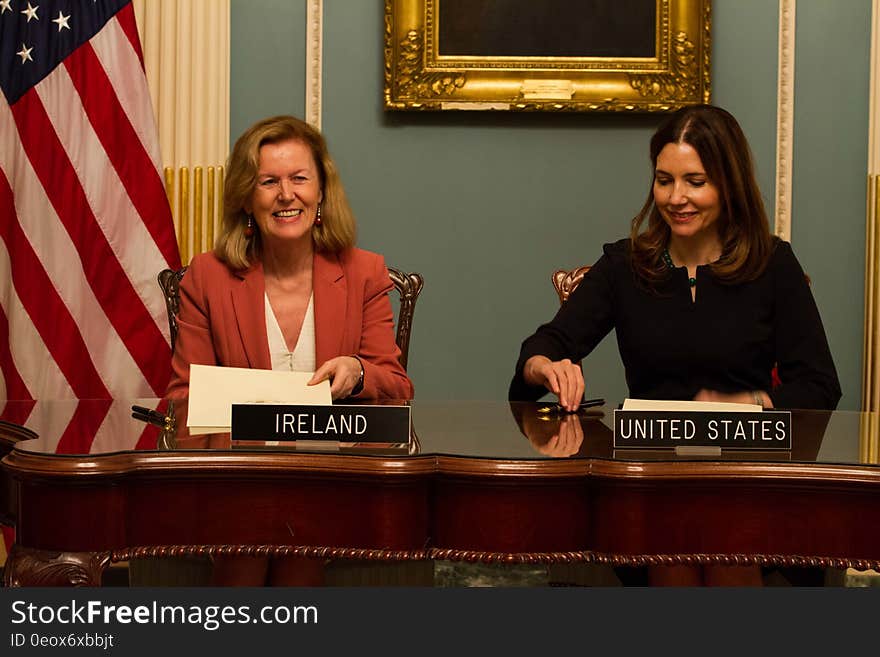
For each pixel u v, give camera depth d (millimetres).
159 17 4203
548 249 4301
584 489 1770
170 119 4195
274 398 2109
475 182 4285
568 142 4277
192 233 4195
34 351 3896
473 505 1752
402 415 1872
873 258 4215
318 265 2711
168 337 3949
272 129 2627
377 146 4273
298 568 2422
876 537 1720
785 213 4270
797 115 4293
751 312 2604
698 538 1738
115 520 1733
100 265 3941
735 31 4273
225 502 1747
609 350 4270
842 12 4270
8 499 1917
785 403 2484
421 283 3092
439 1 4188
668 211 2574
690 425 1860
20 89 3967
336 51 4250
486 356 4324
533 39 4203
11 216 3926
